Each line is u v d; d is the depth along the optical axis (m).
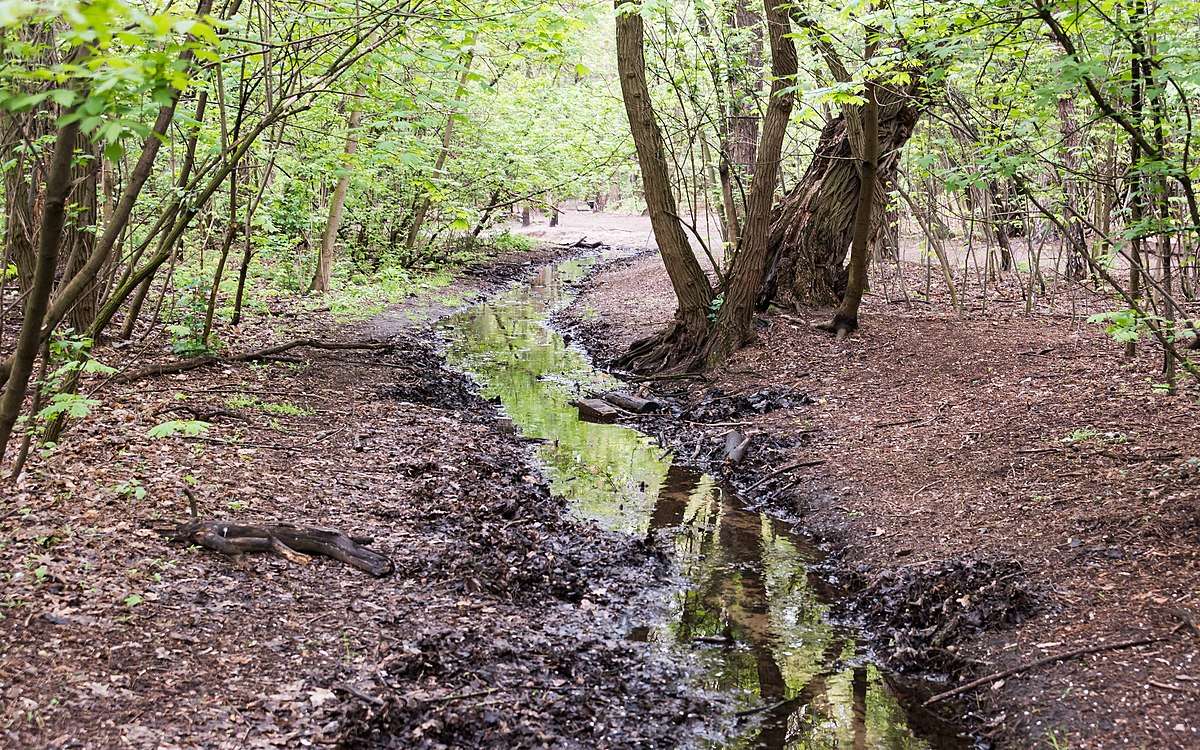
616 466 9.87
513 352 16.25
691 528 8.09
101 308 7.36
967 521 7.14
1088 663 5.01
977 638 5.63
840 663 5.76
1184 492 6.66
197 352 10.80
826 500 8.36
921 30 6.72
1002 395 9.93
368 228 22.53
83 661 4.29
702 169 16.22
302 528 6.04
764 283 14.70
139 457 7.07
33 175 6.60
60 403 5.74
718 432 10.77
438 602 5.74
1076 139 11.98
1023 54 6.84
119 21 3.40
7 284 9.26
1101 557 6.08
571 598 6.41
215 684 4.35
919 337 13.02
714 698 5.27
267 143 12.23
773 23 12.24
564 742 4.49
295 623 5.09
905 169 16.77
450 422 10.38
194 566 5.50
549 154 24.78
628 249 36.69
